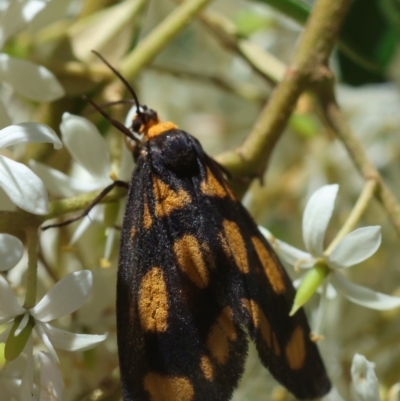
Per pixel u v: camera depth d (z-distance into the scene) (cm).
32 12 8
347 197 10
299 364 8
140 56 9
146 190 8
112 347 8
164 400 7
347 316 9
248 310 8
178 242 8
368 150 11
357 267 10
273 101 8
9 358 7
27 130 7
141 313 8
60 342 7
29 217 8
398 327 9
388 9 9
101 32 9
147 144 8
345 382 9
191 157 8
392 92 11
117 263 8
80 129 8
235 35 9
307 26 8
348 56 10
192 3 9
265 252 8
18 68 8
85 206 8
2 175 7
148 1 9
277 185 10
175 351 8
